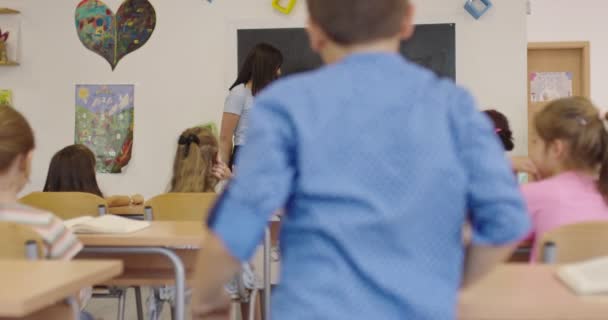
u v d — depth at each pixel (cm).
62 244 160
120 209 384
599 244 152
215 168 307
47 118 511
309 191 83
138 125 505
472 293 98
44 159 511
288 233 86
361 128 84
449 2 481
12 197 160
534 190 193
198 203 267
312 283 82
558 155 197
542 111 203
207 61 498
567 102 198
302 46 489
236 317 355
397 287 81
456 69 481
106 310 391
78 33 508
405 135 84
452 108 87
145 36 502
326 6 91
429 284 83
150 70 503
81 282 114
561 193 190
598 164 194
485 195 84
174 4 500
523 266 117
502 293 98
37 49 510
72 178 312
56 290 106
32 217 158
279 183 82
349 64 89
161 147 502
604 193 189
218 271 84
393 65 89
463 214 86
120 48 505
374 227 82
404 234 83
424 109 86
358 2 90
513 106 479
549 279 108
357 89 86
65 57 509
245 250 82
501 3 478
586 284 98
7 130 156
